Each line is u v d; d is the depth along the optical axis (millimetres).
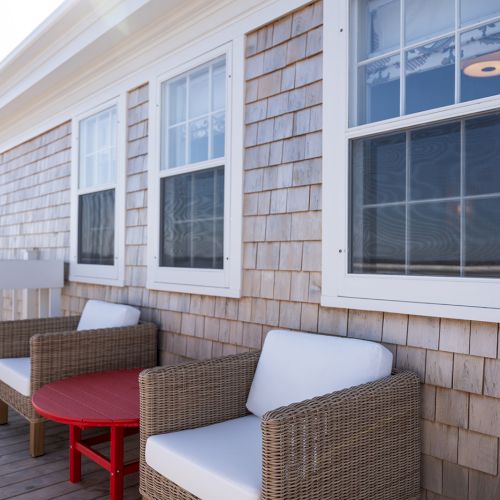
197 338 3250
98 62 4094
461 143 2055
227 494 1635
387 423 1880
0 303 4645
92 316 3641
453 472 2033
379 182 2324
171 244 3504
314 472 1604
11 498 2443
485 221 1980
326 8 2537
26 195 5594
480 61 2006
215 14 3143
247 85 2961
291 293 2678
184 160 3428
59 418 2270
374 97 2352
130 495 2494
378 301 2275
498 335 1929
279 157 2758
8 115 5535
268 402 2248
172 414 2102
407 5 2246
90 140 4465
